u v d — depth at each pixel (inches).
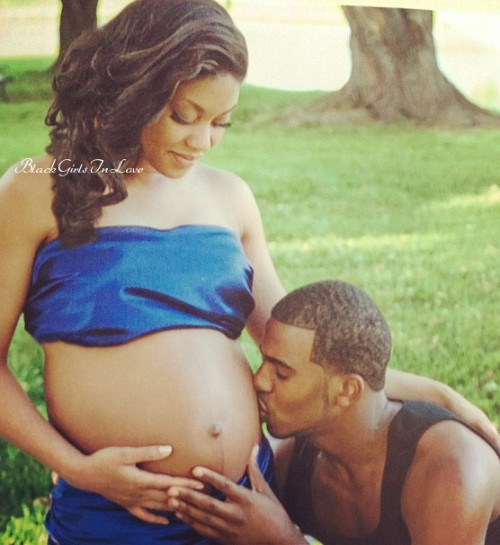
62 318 57.9
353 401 66.9
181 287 59.4
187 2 55.0
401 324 88.7
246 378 63.1
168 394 58.7
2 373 59.5
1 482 78.7
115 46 55.5
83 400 58.6
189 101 55.4
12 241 56.7
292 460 72.4
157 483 59.1
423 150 92.7
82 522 61.5
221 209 62.8
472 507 66.7
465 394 86.7
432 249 91.0
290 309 66.2
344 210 90.6
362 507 70.2
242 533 62.7
